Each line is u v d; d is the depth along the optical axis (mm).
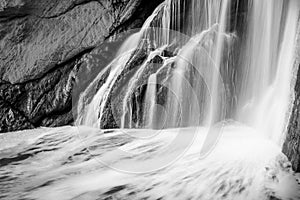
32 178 4598
